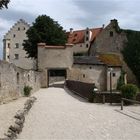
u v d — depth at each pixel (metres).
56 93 42.28
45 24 74.88
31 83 39.16
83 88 37.12
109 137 14.19
